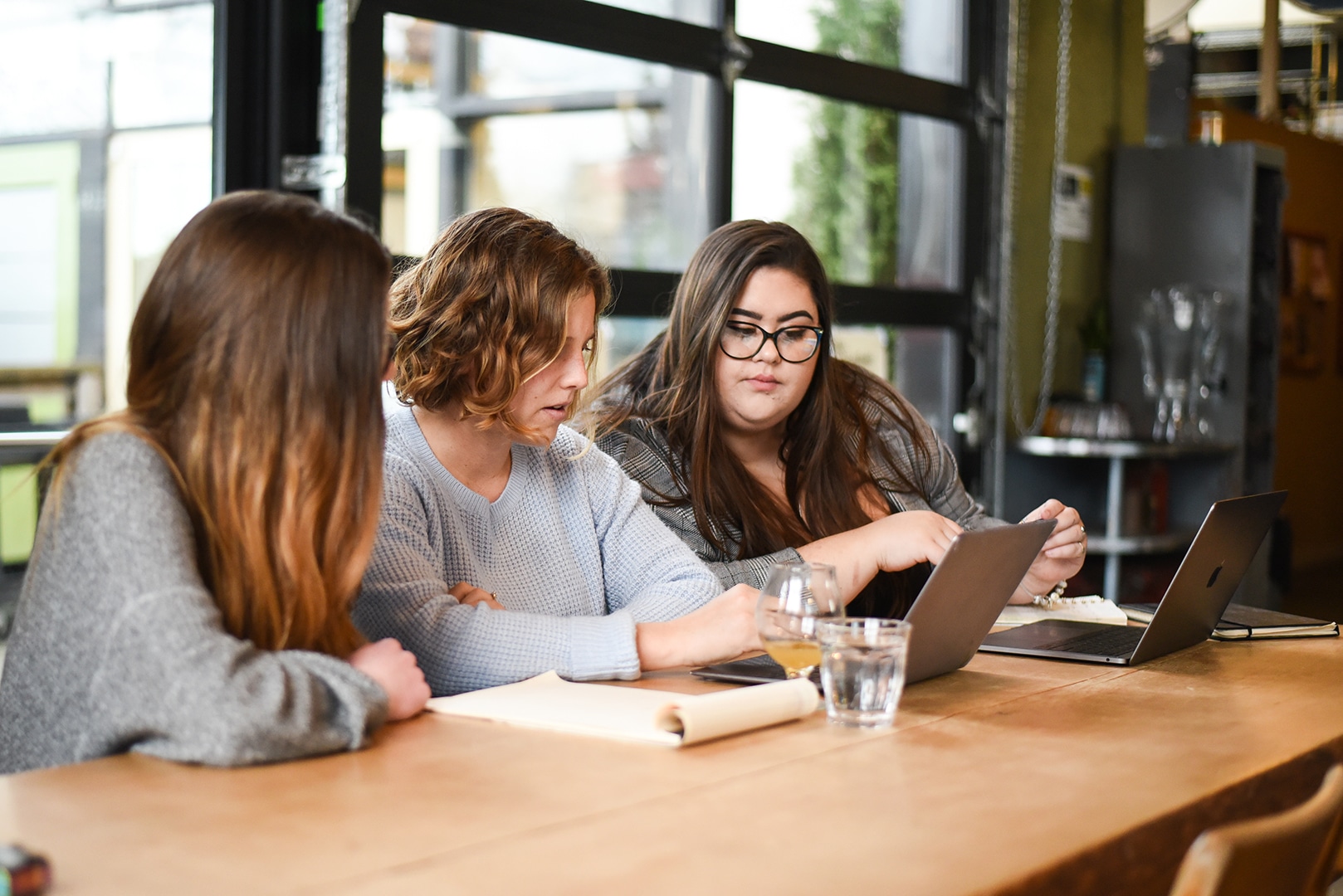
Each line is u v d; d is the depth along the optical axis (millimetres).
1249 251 4855
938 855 892
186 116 3127
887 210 4387
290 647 1238
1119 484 4508
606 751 1161
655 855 879
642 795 1024
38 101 3475
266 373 1196
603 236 3725
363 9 2955
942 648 1514
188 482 1209
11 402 3768
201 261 1210
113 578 1130
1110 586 4605
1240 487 4789
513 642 1478
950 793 1047
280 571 1218
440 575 1617
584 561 1852
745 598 1611
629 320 3654
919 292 4438
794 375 2158
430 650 1473
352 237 1254
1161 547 4543
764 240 2162
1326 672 1654
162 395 1225
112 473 1167
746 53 3828
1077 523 2117
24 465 3459
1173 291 4766
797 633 1389
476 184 3361
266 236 1212
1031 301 4871
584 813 974
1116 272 5160
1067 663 1686
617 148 3711
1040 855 896
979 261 4633
